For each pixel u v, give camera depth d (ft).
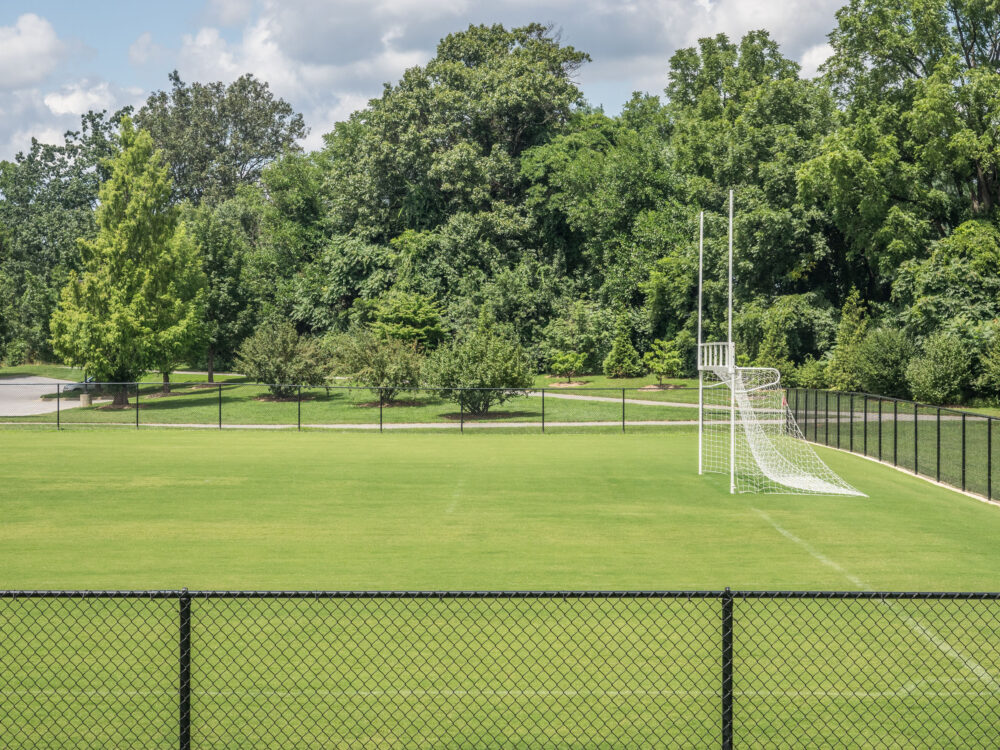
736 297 196.95
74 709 27.17
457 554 51.93
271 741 24.97
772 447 99.81
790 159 189.06
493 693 28.60
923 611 38.14
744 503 71.67
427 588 43.47
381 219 248.93
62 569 47.60
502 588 43.45
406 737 25.22
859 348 157.69
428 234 234.79
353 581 44.78
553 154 246.88
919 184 164.35
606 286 227.81
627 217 239.91
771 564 49.32
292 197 284.00
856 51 171.42
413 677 29.99
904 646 33.35
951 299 149.59
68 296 170.81
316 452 106.83
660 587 43.60
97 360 168.86
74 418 154.81
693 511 67.97
